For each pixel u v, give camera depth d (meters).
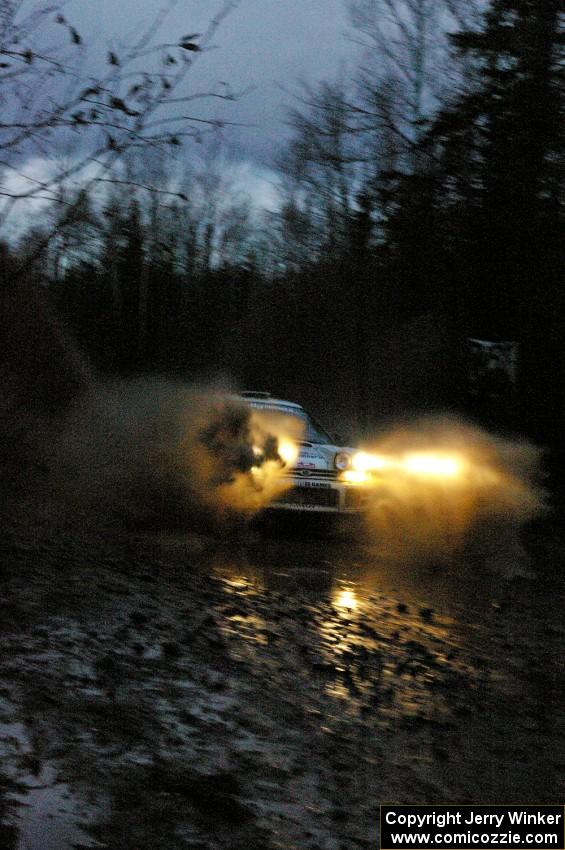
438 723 5.57
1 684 4.84
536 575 10.30
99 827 3.74
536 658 7.03
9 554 7.88
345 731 5.26
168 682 5.40
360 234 21.55
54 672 5.16
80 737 4.44
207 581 8.23
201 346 31.66
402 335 19.88
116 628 6.16
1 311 9.92
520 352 16.38
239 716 5.14
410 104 19.44
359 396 21.44
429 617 7.91
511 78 16.75
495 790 4.83
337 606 7.95
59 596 6.69
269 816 4.14
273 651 6.38
